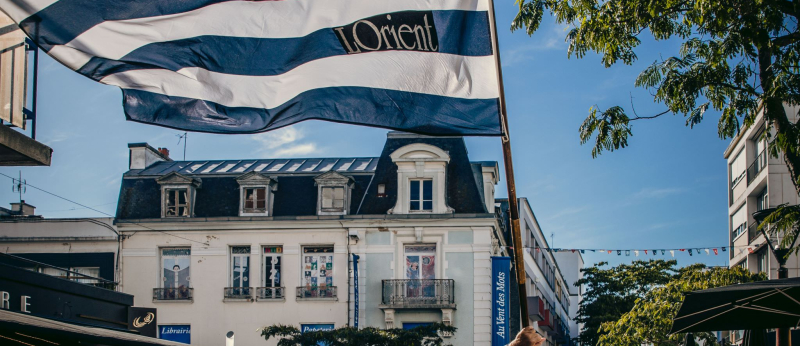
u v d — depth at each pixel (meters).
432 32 7.21
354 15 7.31
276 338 36.56
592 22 12.87
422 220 36.56
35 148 11.17
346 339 29.77
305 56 7.32
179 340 37.03
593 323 51.75
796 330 18.94
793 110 28.84
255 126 7.29
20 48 11.10
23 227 37.78
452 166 37.78
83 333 7.36
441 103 7.12
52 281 17.06
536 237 54.03
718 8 11.77
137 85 7.25
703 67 12.76
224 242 37.59
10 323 6.84
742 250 41.19
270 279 37.22
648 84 13.05
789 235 12.53
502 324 35.69
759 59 12.43
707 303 8.73
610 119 13.16
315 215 37.41
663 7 12.52
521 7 13.47
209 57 7.30
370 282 36.56
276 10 7.37
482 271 36.12
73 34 7.14
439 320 35.75
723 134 13.20
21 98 11.10
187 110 7.29
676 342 26.36
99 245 37.75
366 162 40.56
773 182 34.41
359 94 7.25
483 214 36.34
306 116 7.25
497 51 6.98
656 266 53.47
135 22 7.23
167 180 38.44
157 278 37.56
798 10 11.76
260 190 38.22
